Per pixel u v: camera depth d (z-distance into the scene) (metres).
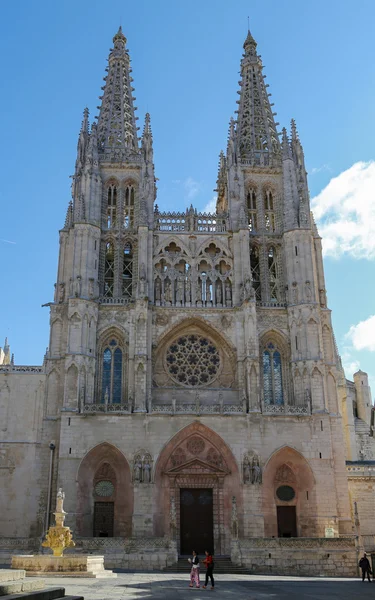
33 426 74.44
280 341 79.75
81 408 71.75
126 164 87.56
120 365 77.56
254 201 89.06
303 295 79.44
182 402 76.38
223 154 98.88
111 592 33.34
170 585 41.75
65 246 84.19
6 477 72.31
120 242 83.81
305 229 83.00
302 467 72.56
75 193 84.94
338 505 72.00
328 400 76.88
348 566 58.56
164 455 71.56
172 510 65.25
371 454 104.12
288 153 88.25
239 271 81.62
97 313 78.00
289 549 59.78
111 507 70.88
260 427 72.62
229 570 59.38
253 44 102.75
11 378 76.50
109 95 96.12
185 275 82.06
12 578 24.25
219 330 79.06
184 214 85.62
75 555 46.25
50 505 70.19
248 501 69.62
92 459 71.00
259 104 96.94
